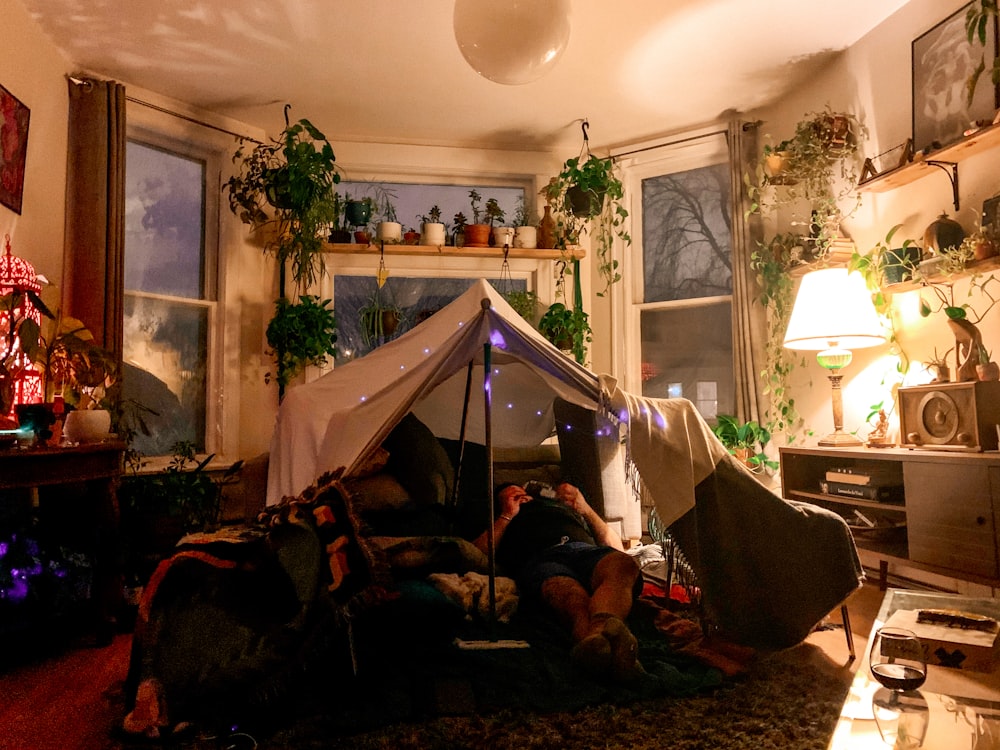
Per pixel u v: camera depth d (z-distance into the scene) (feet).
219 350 14.26
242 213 13.93
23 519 9.26
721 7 11.11
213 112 14.28
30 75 10.96
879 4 11.15
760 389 13.67
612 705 6.48
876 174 11.07
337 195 14.65
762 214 14.11
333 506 7.57
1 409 8.88
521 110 14.44
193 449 13.96
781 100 14.03
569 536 9.21
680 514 7.98
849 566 7.85
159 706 6.18
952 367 10.29
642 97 13.91
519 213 16.07
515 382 11.94
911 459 9.33
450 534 9.59
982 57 9.69
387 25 11.41
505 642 7.61
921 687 4.47
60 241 11.94
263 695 6.31
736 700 6.59
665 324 15.78
